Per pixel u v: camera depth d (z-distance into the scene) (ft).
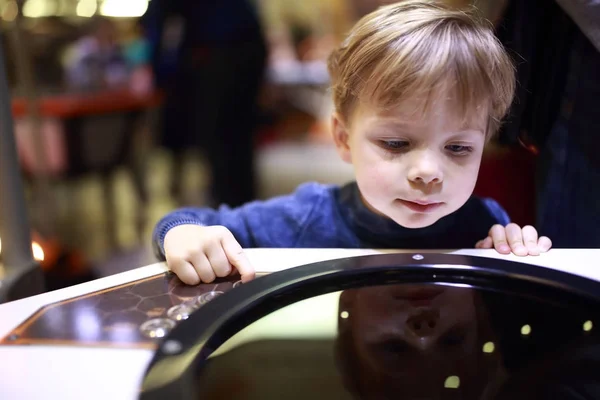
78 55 7.80
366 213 2.29
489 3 2.27
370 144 1.89
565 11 2.24
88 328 1.30
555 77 2.43
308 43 12.74
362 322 1.37
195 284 1.59
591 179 2.48
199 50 7.63
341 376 1.21
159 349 1.13
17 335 1.27
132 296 1.50
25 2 4.85
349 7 11.00
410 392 1.19
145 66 8.77
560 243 2.59
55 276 3.66
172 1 7.48
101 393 1.06
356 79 1.94
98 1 5.86
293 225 2.44
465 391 1.21
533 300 1.42
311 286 1.45
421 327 1.37
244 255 1.69
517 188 3.01
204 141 8.21
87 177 7.71
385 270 1.52
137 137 8.40
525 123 2.47
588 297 1.33
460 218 2.34
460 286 1.50
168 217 2.21
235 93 7.85
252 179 8.60
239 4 7.44
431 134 1.77
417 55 1.77
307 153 12.19
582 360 1.26
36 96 5.97
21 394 1.06
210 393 1.12
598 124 2.43
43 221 6.40
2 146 1.83
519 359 1.27
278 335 1.31
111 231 7.68
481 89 1.80
